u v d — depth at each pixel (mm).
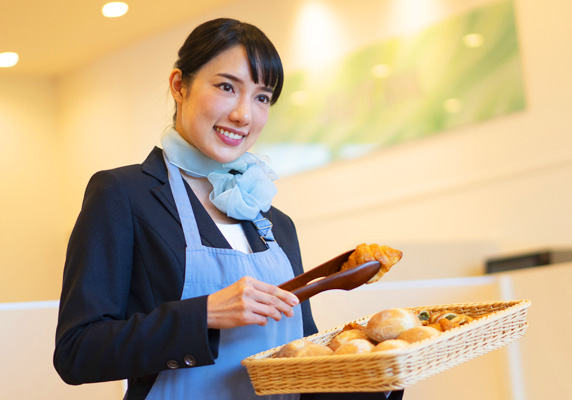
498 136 4043
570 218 3805
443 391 1962
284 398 1184
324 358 925
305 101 4809
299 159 4840
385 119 4453
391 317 1031
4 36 4902
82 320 1077
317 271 1135
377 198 4512
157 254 1161
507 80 3986
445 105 4207
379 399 1093
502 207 4039
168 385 1127
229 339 1161
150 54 5227
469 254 4090
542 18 3877
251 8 5039
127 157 5332
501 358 1980
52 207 5742
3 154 5578
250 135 1273
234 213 1264
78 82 5684
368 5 4531
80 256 1127
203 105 1224
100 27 4992
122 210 1160
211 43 1219
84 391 1752
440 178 4266
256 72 1223
